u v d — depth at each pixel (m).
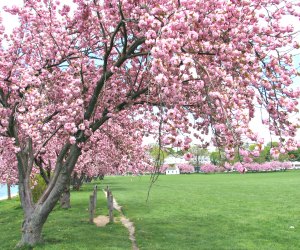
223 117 7.43
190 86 8.71
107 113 13.16
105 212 21.97
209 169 94.38
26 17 13.48
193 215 20.86
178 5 8.40
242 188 41.19
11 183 25.09
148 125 14.41
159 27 7.95
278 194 32.47
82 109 12.52
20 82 12.12
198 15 7.93
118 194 37.03
